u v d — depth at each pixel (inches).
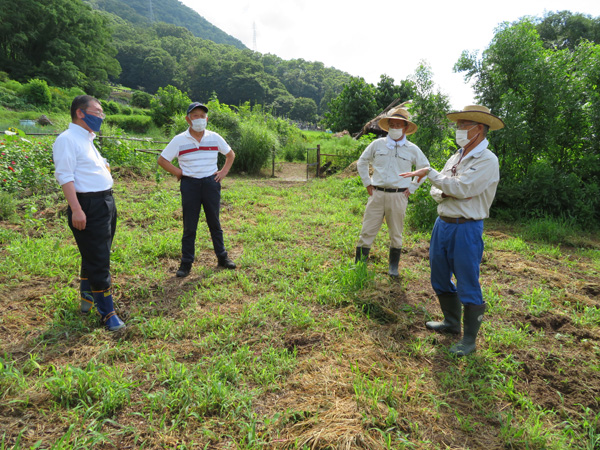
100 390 86.7
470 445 78.3
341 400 87.8
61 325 115.3
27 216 213.6
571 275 181.5
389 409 83.7
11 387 86.6
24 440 74.2
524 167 305.4
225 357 102.3
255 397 89.1
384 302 136.9
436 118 333.7
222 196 315.0
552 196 274.8
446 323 124.6
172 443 75.7
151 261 172.2
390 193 161.9
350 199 328.8
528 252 210.5
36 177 285.1
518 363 105.9
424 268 180.1
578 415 87.8
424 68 328.2
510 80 310.5
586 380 100.1
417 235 228.7
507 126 289.4
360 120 1130.0
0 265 150.6
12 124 897.5
